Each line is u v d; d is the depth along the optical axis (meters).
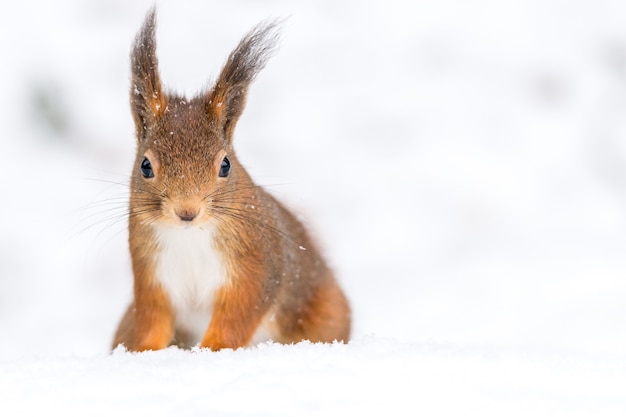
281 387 5.63
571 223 16.42
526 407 5.53
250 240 8.06
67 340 13.14
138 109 8.12
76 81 17.98
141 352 7.20
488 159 17.52
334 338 9.25
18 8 19.23
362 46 19.22
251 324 8.17
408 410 5.45
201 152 7.70
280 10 19.41
